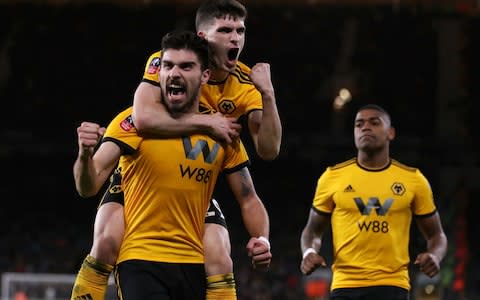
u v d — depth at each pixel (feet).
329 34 143.33
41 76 146.82
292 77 148.36
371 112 35.01
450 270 107.45
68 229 139.13
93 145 20.57
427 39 141.49
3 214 141.49
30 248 130.00
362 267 33.96
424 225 35.47
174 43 21.52
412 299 83.05
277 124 23.12
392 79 145.28
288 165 149.38
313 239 36.27
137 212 22.33
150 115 21.94
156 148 22.09
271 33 143.23
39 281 84.99
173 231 22.30
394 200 34.42
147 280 21.93
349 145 143.43
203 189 22.57
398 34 141.18
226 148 23.39
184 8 129.90
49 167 148.15
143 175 22.20
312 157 147.95
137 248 22.16
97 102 147.95
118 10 137.80
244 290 109.70
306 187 147.84
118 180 23.32
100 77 147.64
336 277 34.68
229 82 24.59
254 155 143.02
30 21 139.13
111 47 145.48
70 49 145.59
